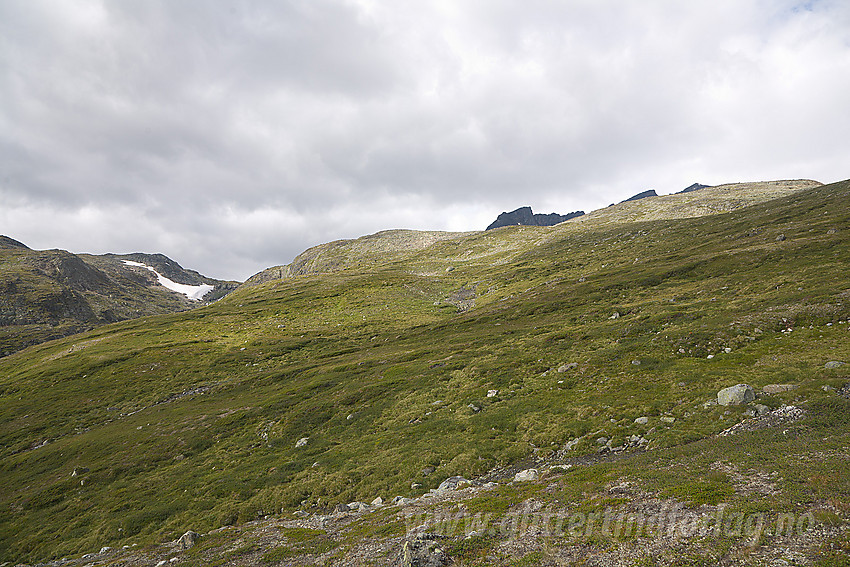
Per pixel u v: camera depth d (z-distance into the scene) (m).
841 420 21.62
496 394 45.12
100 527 34.69
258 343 105.81
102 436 60.81
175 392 80.62
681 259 93.19
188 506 34.97
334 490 32.53
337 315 134.12
